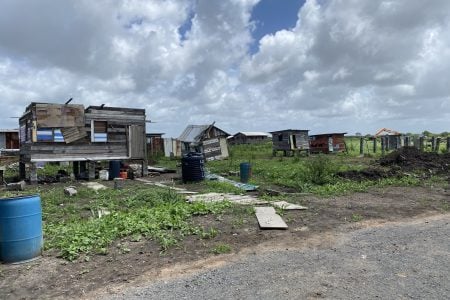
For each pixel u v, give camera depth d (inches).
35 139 702.5
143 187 592.7
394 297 176.6
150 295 185.3
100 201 460.8
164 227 298.0
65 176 745.0
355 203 404.2
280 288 188.2
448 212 362.0
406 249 247.0
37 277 209.2
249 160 1173.7
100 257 238.5
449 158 836.0
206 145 1354.6
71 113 741.9
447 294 179.0
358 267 215.6
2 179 700.7
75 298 183.9
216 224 310.2
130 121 812.0
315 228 301.6
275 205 386.9
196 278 205.0
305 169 703.1
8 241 229.5
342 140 1658.5
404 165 789.9
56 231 293.1
